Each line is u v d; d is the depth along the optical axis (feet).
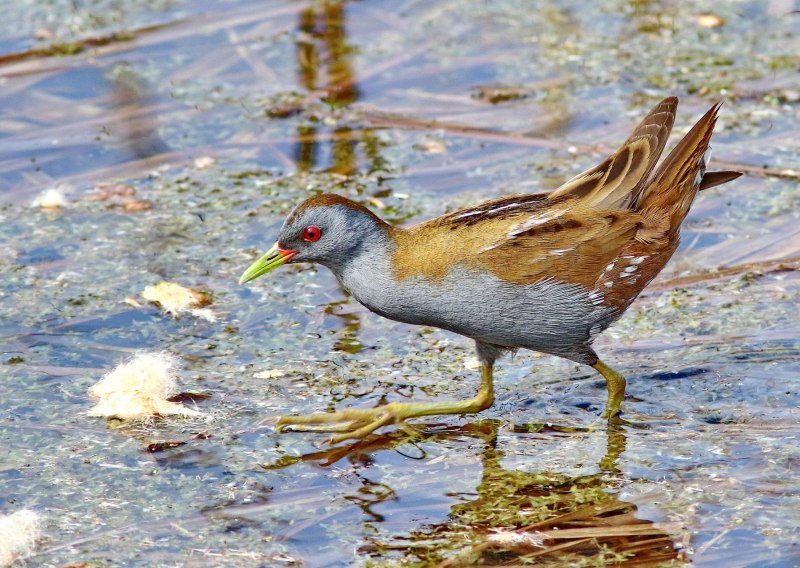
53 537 27.02
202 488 28.96
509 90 50.85
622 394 31.83
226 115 49.65
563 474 29.25
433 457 30.40
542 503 28.09
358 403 32.58
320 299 38.17
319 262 32.04
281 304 37.86
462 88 51.24
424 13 57.72
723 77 51.01
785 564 25.36
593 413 32.09
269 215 42.80
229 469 29.76
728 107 48.67
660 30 55.42
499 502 28.22
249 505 28.30
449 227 30.35
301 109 49.93
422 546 26.66
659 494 28.14
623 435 30.86
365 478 29.45
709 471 28.94
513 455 30.27
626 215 30.76
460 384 33.60
